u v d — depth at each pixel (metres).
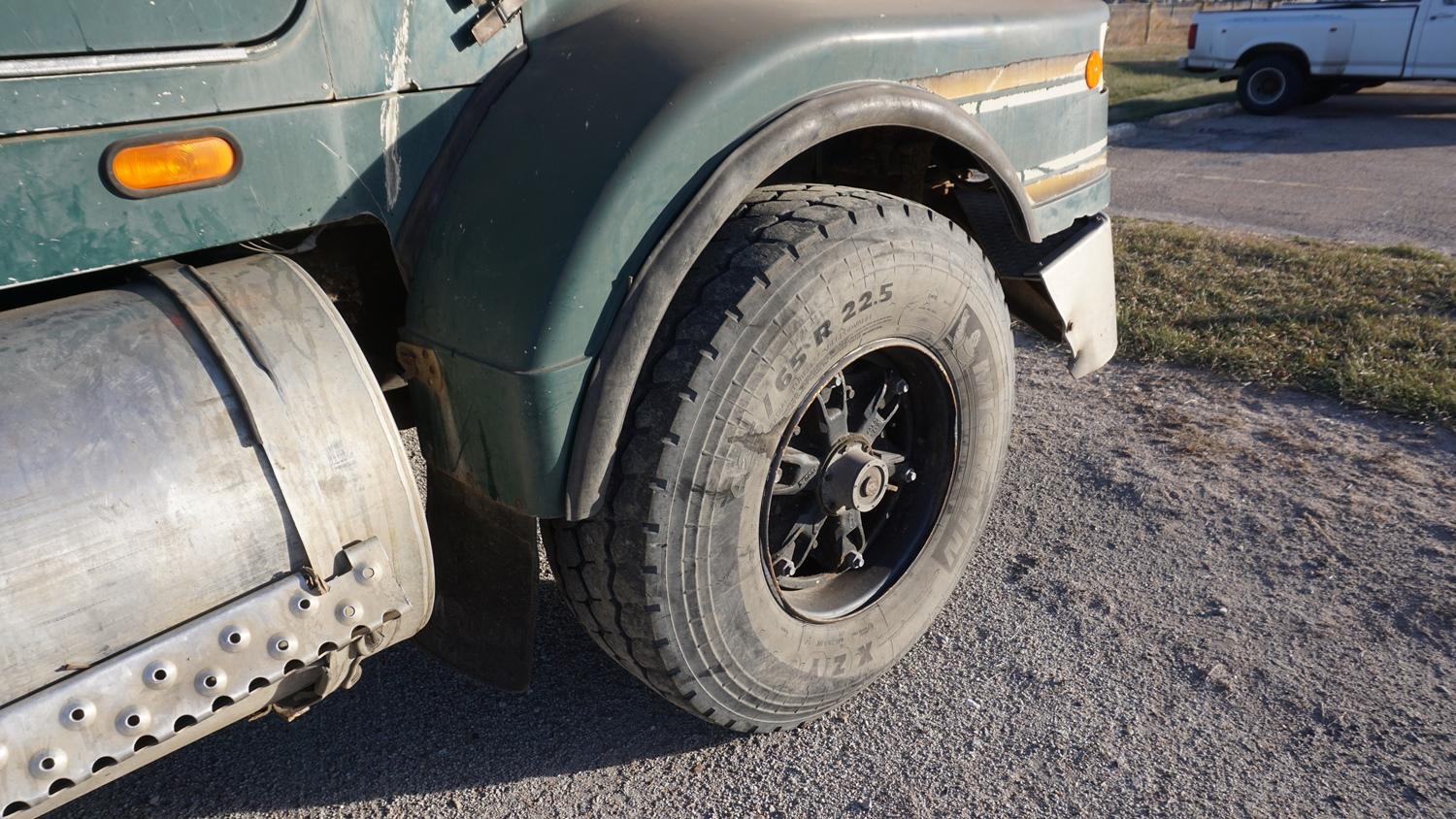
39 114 1.34
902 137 2.54
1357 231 6.68
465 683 2.52
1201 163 9.26
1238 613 2.72
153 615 1.37
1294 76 12.00
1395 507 3.22
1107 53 18.77
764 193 2.10
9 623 1.27
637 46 1.83
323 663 1.57
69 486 1.32
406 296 2.06
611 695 2.48
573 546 1.93
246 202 1.55
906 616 2.43
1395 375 4.10
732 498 1.90
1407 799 2.11
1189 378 4.29
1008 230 3.04
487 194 1.73
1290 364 4.29
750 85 1.81
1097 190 3.07
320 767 2.26
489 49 1.82
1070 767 2.22
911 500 2.48
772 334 1.85
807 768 2.23
